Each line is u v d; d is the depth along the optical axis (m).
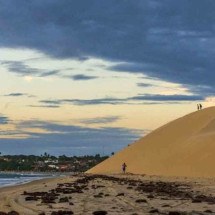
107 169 90.56
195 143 81.81
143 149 92.56
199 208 22.80
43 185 47.44
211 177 65.00
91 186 42.66
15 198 29.06
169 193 32.66
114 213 20.41
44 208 22.64
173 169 75.31
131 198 28.22
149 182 50.59
